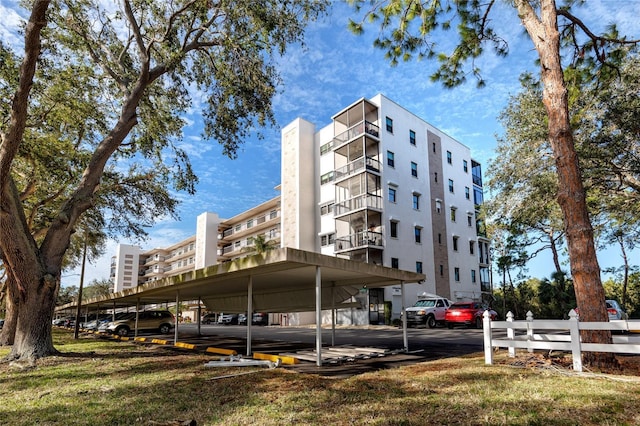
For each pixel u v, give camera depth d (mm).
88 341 18531
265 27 12648
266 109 15578
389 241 31969
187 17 13797
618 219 19938
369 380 7039
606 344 6891
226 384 7012
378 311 31219
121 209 19672
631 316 32438
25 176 17172
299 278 11289
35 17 9680
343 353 10586
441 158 39812
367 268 10211
